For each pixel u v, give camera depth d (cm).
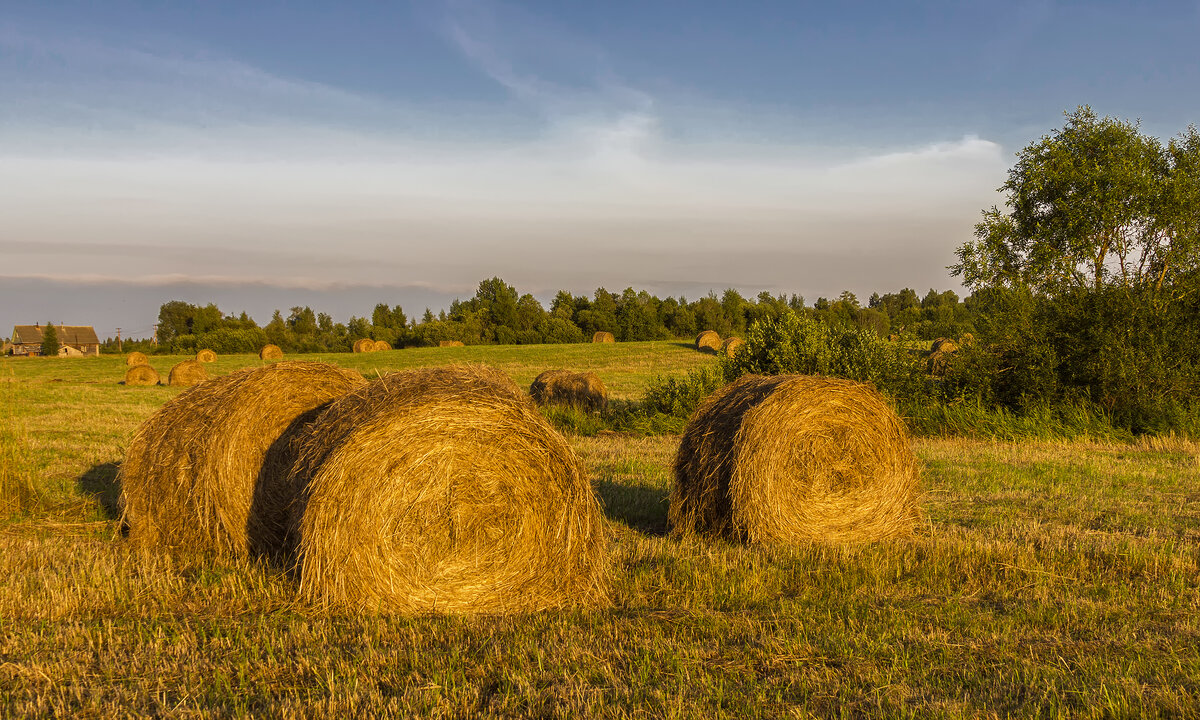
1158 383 1708
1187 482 1085
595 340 6481
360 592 564
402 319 10431
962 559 679
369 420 577
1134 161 2288
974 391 1841
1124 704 396
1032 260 2488
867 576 636
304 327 10488
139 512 723
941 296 9706
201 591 593
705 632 511
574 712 393
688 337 8481
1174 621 537
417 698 407
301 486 625
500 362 4581
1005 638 500
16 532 776
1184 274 2047
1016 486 1055
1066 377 1803
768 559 702
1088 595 596
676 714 388
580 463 607
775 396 777
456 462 581
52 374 3997
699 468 809
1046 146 2464
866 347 1820
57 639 489
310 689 421
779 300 9000
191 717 388
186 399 729
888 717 389
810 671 446
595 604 586
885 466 814
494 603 584
